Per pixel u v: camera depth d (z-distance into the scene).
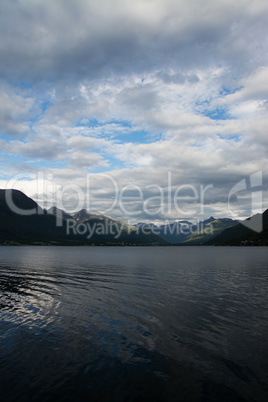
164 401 15.27
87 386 16.67
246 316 30.14
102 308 33.84
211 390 16.17
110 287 48.50
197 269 80.25
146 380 17.27
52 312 32.12
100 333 25.16
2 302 37.34
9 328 26.55
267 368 18.64
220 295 41.22
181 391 16.14
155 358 20.17
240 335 24.50
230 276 63.47
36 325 27.44
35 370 18.55
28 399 15.45
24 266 90.25
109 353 21.03
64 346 22.34
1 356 20.55
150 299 38.66
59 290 45.97
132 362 19.61
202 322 28.09
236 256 151.00
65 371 18.41
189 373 18.06
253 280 56.62
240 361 19.64
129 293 43.00
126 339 23.72
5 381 17.20
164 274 67.94
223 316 30.14
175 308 33.66
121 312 31.94
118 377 17.64
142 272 72.56
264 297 39.72
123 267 87.25
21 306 35.09
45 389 16.39
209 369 18.55
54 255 162.25
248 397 15.53
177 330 25.86
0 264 97.44
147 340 23.48
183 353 20.94
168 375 17.81
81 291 44.94
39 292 44.25
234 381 17.09
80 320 29.00
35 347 22.14
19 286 49.94
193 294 42.00
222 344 22.55
